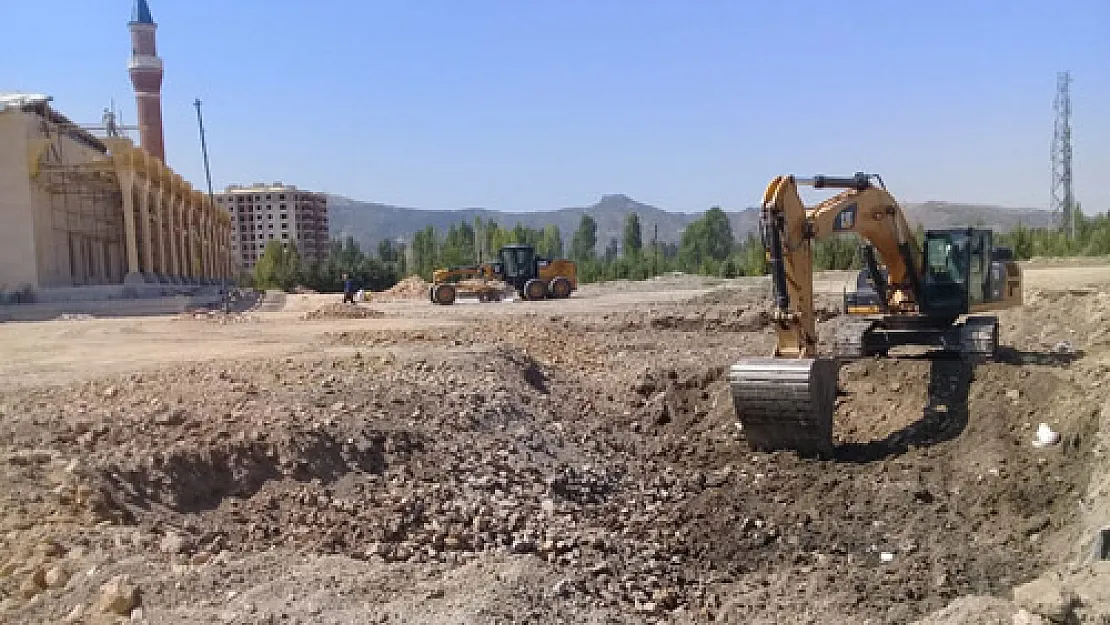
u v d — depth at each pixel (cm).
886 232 1348
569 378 1670
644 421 1415
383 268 9212
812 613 805
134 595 666
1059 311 1847
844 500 1041
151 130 6956
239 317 3183
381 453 1014
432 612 683
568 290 4291
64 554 730
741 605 834
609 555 903
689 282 5534
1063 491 959
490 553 853
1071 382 1142
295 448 955
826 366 1161
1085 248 6556
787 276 1175
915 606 805
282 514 868
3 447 899
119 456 886
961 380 1268
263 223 14300
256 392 1159
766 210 1158
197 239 6488
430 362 1459
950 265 1409
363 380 1268
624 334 2253
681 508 1072
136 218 5109
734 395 1155
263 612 658
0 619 640
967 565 867
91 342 2077
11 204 3756
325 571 746
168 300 3894
